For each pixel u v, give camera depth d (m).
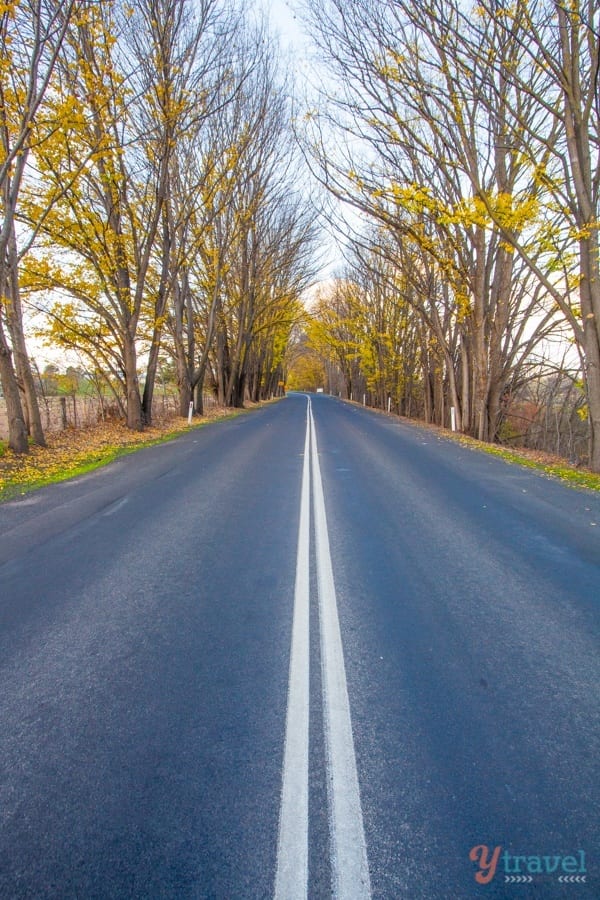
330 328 42.38
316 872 1.65
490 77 10.45
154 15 12.40
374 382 36.97
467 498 6.73
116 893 1.59
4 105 8.98
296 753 2.17
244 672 2.76
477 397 15.80
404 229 13.91
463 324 16.55
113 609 3.52
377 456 10.59
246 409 30.44
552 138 12.24
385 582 3.95
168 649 3.00
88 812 1.88
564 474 8.55
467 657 2.90
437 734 2.28
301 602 3.60
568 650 2.98
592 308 9.50
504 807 1.89
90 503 6.49
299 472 8.59
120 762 2.12
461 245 14.72
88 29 10.67
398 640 3.09
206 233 20.38
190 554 4.59
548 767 2.08
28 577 4.10
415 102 12.05
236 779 2.03
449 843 1.75
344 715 2.41
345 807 1.89
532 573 4.13
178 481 7.81
